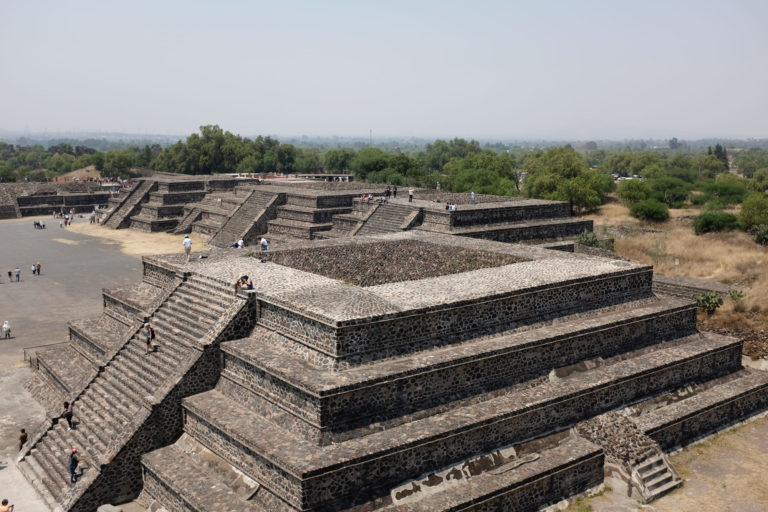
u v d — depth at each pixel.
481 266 31.94
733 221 56.66
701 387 25.89
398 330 20.11
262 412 19.61
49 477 20.98
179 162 139.25
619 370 23.66
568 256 30.64
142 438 20.36
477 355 20.53
